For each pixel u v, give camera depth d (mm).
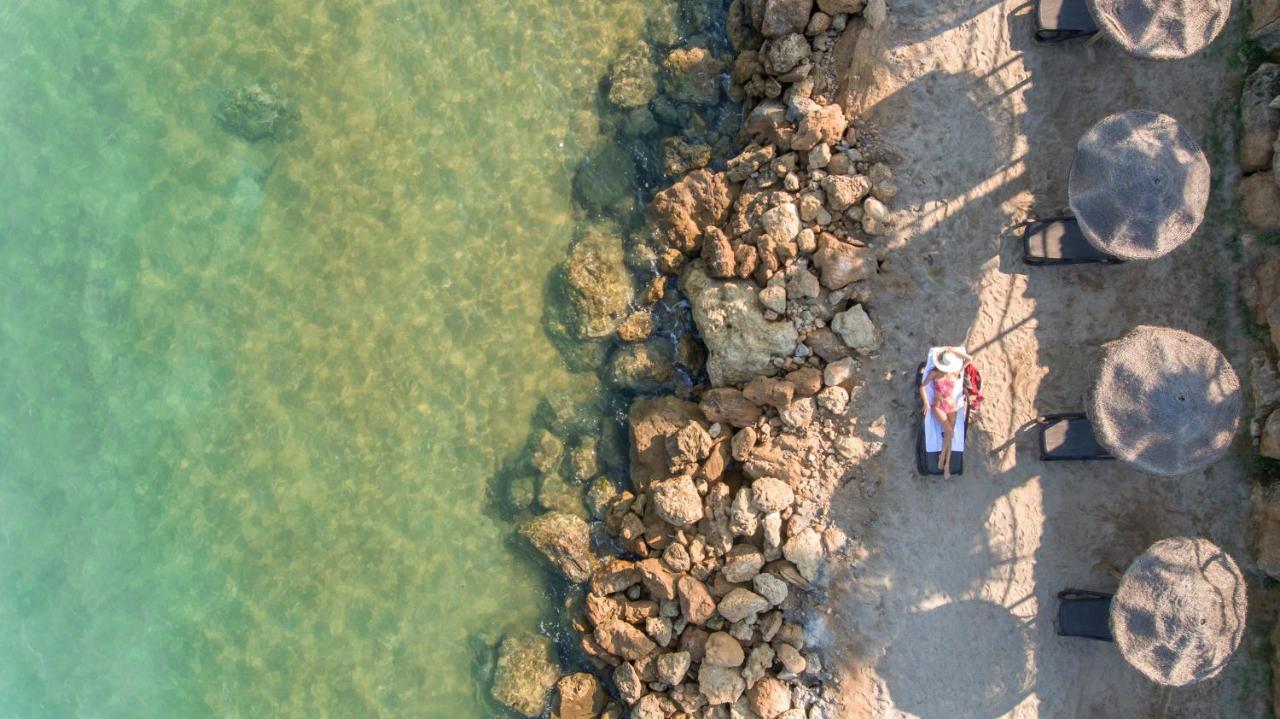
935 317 9797
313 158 11555
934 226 9812
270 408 11570
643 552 10602
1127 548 9578
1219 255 9461
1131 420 8281
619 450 10961
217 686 11562
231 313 11672
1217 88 9500
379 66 11500
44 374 11992
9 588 12047
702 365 10812
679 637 10312
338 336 11484
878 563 9836
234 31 11688
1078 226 9328
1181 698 9516
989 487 9727
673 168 10984
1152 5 8297
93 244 11922
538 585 11062
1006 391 9711
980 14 9797
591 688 10648
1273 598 9234
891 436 9836
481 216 11344
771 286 10086
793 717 9898
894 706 9781
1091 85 9711
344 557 11383
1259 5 9281
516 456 11164
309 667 11375
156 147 11789
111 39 11898
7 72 12070
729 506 10156
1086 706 9664
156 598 11703
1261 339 9266
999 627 9695
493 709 10984
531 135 11320
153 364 11773
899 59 9891
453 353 11312
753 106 10859
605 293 10922
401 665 11219
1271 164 9148
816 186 10023
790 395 9906
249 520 11555
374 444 11383
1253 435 9289
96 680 11820
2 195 12109
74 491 11898
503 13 11398
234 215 11672
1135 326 9555
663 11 11180
